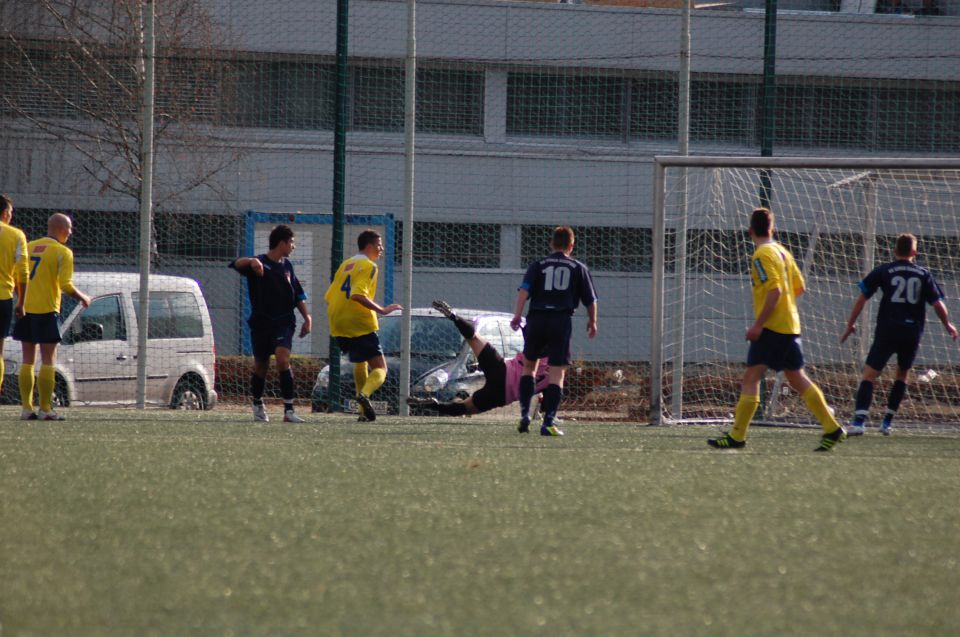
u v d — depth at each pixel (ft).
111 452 95.45
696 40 319.47
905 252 140.56
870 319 185.88
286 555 52.75
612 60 319.27
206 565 50.49
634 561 52.16
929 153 326.85
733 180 195.72
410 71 172.24
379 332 185.57
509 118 319.88
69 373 180.04
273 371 221.25
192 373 195.00
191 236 293.23
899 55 324.60
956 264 240.32
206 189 293.64
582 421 187.83
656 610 43.19
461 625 40.52
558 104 321.73
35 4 283.18
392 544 55.52
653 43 319.88
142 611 42.27
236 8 296.71
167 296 193.77
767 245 109.29
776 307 108.88
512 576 48.73
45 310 138.00
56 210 286.05
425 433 126.11
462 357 179.73
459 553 53.47
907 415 175.52
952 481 83.20
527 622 41.04
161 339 191.01
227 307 293.64
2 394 176.96
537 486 76.54
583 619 41.63
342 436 118.73
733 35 320.29
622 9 319.68
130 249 288.10
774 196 206.18
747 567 51.29
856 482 81.87
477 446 107.96
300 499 69.51
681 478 82.12
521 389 131.95
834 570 50.98
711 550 55.01
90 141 288.10
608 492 74.02
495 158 318.24
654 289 163.84
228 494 71.31
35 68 285.64
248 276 142.61
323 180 303.68
